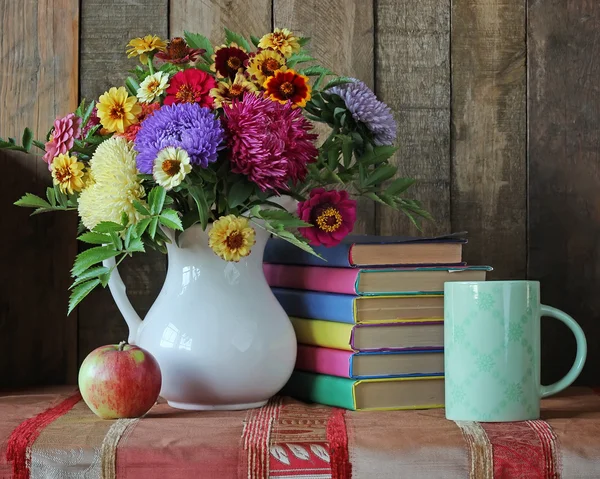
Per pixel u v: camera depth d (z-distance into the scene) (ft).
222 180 2.90
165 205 2.96
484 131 4.04
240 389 2.96
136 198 2.80
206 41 3.35
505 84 4.06
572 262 4.03
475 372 2.74
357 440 2.50
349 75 4.02
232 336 2.94
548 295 4.01
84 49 3.98
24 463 2.47
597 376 3.99
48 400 3.30
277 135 2.80
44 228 3.92
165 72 3.19
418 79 4.04
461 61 4.06
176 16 4.00
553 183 4.04
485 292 2.75
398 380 3.00
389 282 3.01
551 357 4.00
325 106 3.26
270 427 2.64
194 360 2.92
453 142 4.04
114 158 2.80
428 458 2.47
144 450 2.46
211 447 2.47
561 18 4.06
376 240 3.16
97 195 2.79
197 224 2.97
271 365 3.00
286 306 3.39
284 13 4.02
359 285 2.97
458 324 2.78
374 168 3.52
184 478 2.45
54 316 3.92
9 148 3.38
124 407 2.77
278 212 2.83
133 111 2.95
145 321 3.10
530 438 2.52
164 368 2.96
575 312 4.01
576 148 4.05
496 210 4.03
